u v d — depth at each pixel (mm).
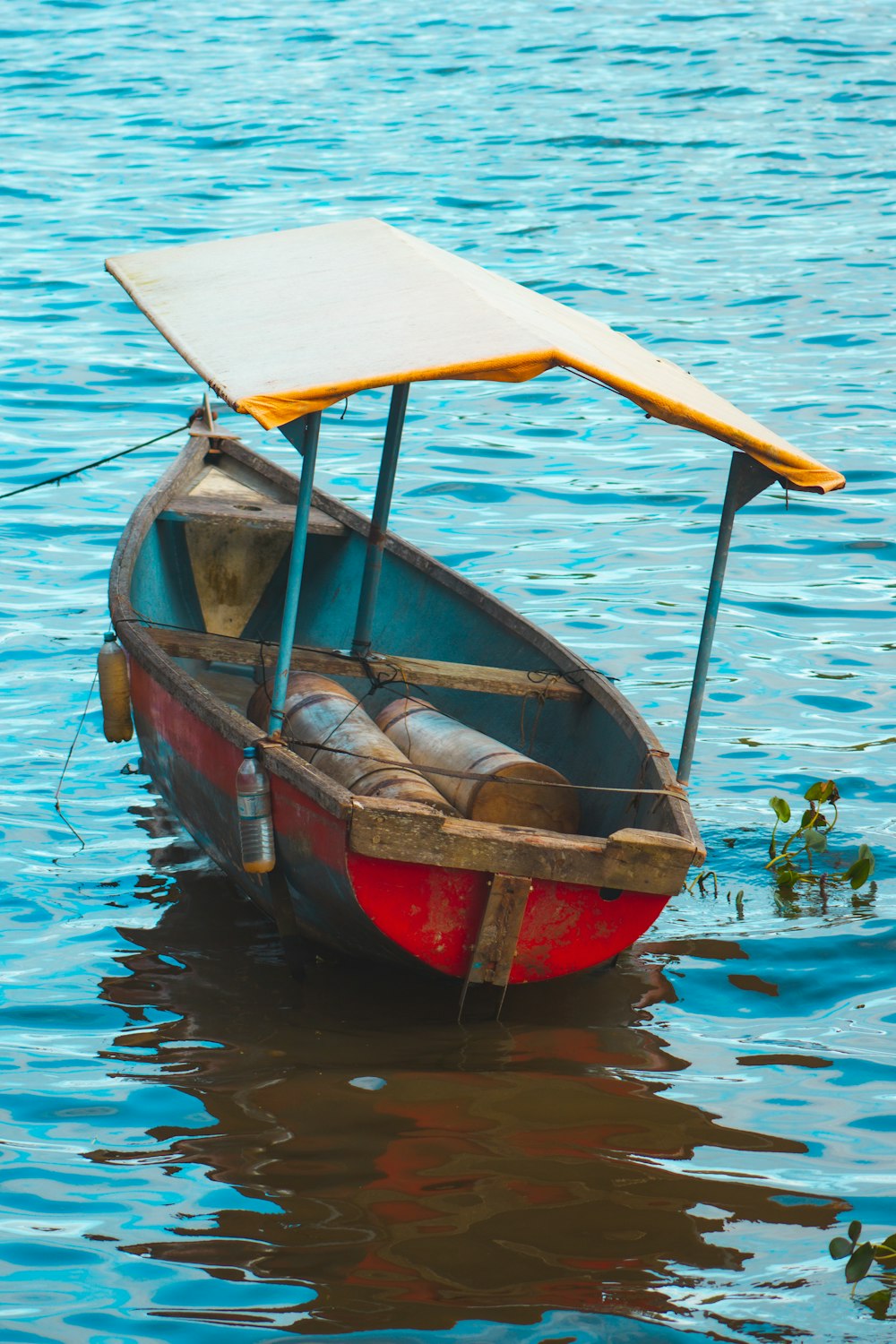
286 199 67562
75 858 22828
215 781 21141
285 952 19703
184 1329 13086
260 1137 15930
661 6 110188
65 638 31000
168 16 109875
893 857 22781
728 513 21203
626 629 32219
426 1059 17641
